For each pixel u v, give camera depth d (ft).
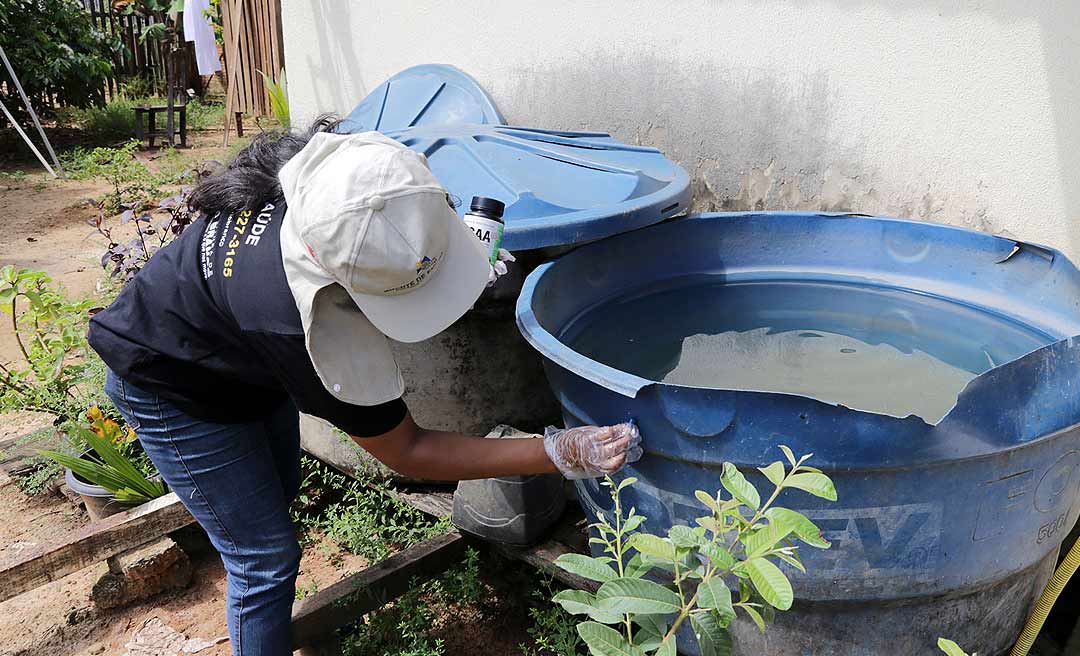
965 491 4.84
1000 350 6.50
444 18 12.54
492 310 7.52
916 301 7.37
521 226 6.56
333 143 4.44
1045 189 7.32
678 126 10.03
